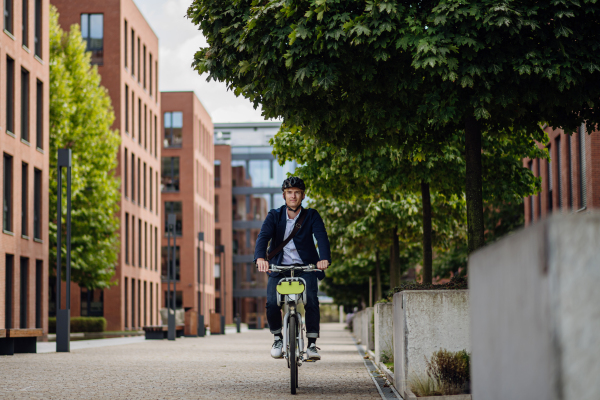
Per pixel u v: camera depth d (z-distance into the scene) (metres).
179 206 73.81
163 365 13.69
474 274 3.43
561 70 7.93
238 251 95.00
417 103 9.03
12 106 29.95
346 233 23.56
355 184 16.11
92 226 34.78
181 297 72.88
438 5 7.86
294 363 7.79
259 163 96.62
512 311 2.68
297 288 7.58
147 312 57.47
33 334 17.97
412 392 7.06
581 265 2.18
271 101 9.07
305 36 7.99
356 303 63.03
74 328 40.94
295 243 7.97
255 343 27.86
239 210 95.88
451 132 10.84
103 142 36.22
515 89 8.28
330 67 8.26
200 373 11.56
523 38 7.96
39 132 32.75
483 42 8.00
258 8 8.47
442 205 19.28
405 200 19.52
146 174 57.97
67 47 36.66
